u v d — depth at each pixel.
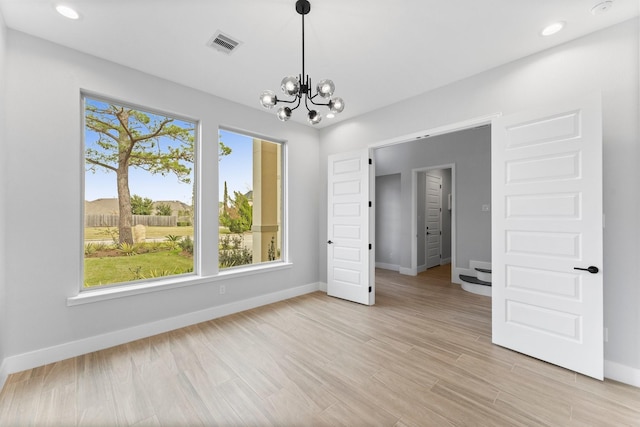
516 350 2.41
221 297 3.32
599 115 2.00
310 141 4.39
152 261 2.93
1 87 1.98
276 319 3.21
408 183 5.83
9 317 2.09
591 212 2.03
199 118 3.16
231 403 1.77
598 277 2.00
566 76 2.29
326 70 2.75
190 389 1.91
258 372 2.11
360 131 3.90
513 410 1.70
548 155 2.23
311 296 4.16
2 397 1.82
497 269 2.54
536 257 2.29
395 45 2.35
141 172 2.89
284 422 1.61
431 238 6.50
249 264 3.76
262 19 2.04
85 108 2.58
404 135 3.40
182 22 2.07
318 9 1.93
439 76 2.86
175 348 2.50
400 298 4.06
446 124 3.04
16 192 2.12
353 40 2.28
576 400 1.79
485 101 2.75
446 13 1.97
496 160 2.54
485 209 4.79
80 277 2.50
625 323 2.01
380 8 1.92
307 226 4.35
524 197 2.36
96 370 2.14
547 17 2.00
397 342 2.62
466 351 2.44
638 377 1.95
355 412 1.69
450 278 5.41
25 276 2.16
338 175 4.05
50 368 2.16
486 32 2.18
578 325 2.09
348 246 3.92
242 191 3.71
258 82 2.99
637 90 1.98
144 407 1.73
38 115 2.22
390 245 6.45
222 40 2.29
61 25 2.09
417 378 2.04
